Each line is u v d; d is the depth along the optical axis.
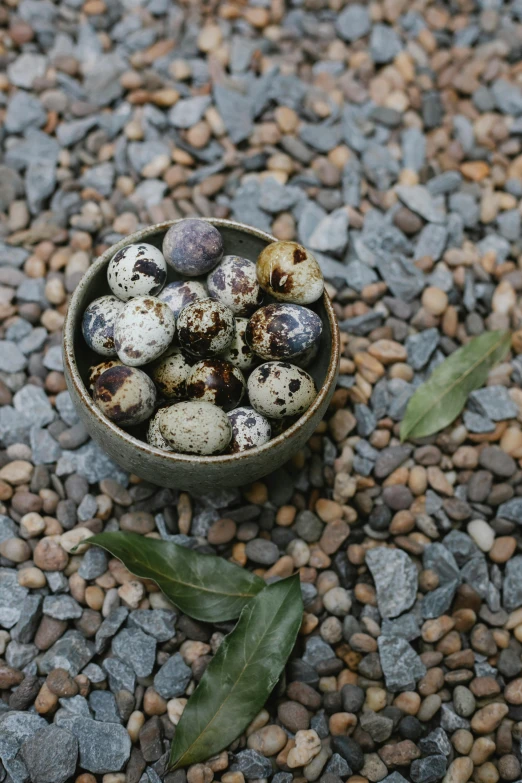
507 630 0.74
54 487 0.76
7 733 0.70
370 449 0.77
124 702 0.71
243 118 0.86
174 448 0.68
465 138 0.88
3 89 0.87
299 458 0.77
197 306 0.69
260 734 0.70
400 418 0.78
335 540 0.75
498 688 0.72
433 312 0.81
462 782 0.70
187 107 0.87
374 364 0.79
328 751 0.70
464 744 0.71
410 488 0.77
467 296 0.82
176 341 0.71
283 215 0.84
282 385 0.69
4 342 0.79
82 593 0.73
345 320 0.81
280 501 0.76
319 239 0.83
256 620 0.70
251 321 0.69
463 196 0.85
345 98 0.89
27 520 0.74
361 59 0.90
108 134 0.86
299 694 0.71
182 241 0.70
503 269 0.83
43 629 0.72
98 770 0.69
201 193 0.84
